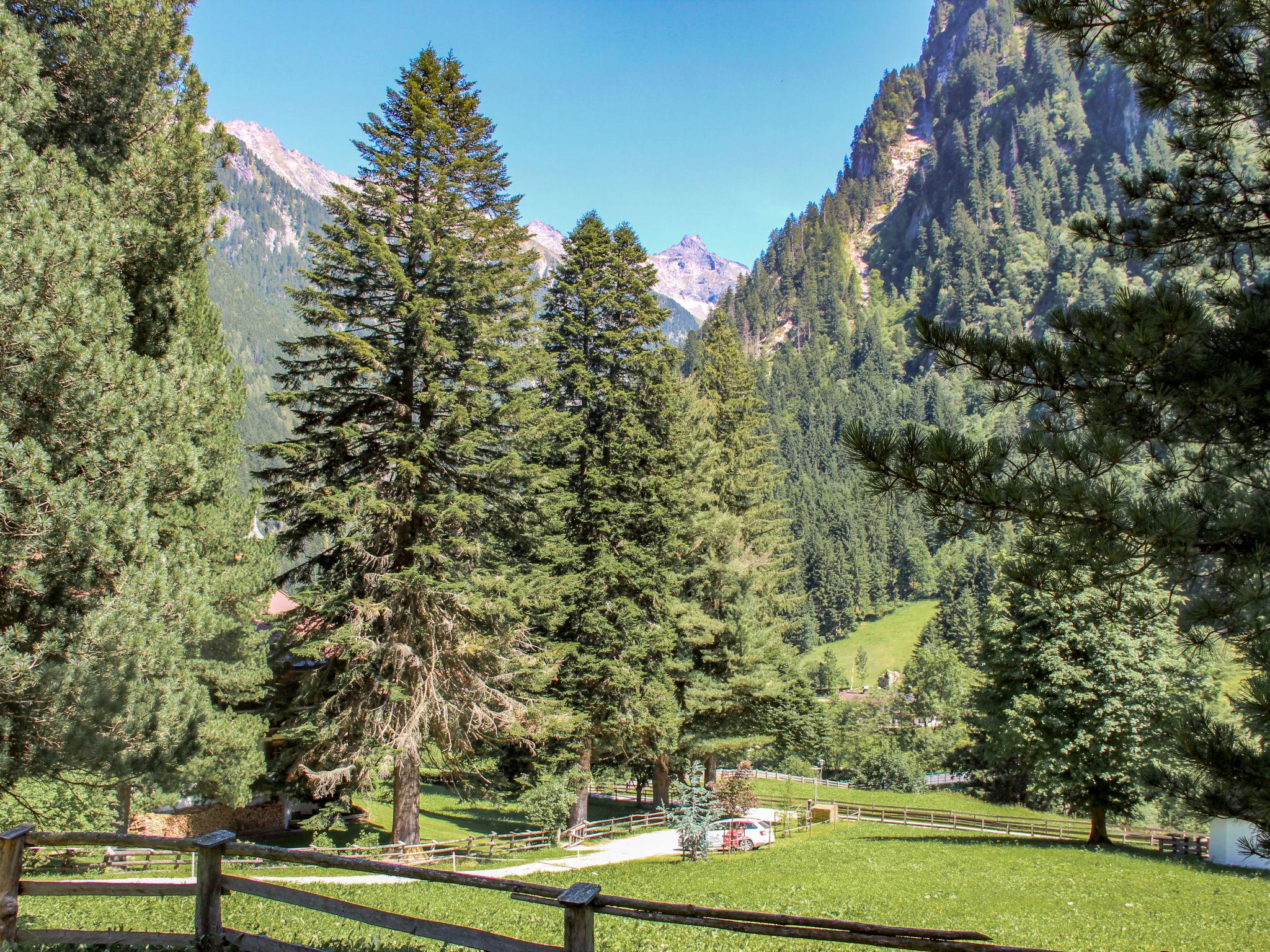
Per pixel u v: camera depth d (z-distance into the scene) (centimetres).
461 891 1794
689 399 4181
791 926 542
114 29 1452
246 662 2488
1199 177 895
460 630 2505
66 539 1056
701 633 3634
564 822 3172
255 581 2414
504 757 3381
